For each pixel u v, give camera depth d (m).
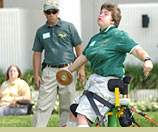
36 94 26.39
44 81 15.95
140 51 10.09
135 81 28.27
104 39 10.70
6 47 31.27
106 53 10.48
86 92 10.58
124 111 10.70
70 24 16.14
